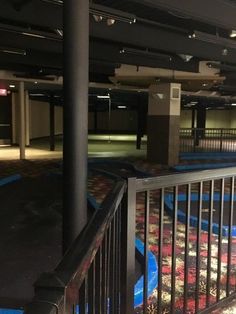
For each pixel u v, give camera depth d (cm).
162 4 430
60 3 436
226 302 266
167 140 1194
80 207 313
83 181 312
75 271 86
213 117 3266
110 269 153
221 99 1869
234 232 488
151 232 502
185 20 611
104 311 136
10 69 1005
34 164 1182
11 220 582
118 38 589
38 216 607
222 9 490
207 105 2398
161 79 1077
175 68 912
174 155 1208
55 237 500
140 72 1059
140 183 194
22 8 478
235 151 1627
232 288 317
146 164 1201
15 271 385
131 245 192
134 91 1449
